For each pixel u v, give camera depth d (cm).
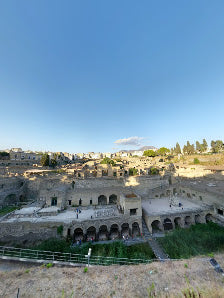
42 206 3766
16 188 4659
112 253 2466
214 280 1310
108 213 3403
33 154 9156
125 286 1288
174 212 3428
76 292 1231
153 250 2598
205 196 3816
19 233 2847
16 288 1282
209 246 2380
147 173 6181
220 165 6969
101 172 5734
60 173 5800
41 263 1841
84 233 2916
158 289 1241
